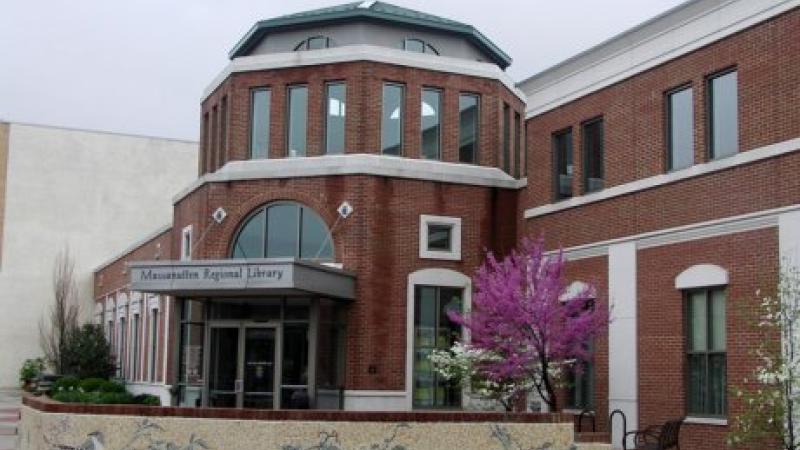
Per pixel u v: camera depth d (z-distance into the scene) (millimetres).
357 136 28203
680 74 21328
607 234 23266
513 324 21734
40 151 58469
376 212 27875
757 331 18531
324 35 31562
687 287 20531
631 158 22703
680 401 20531
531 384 23016
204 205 29859
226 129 30297
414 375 27719
